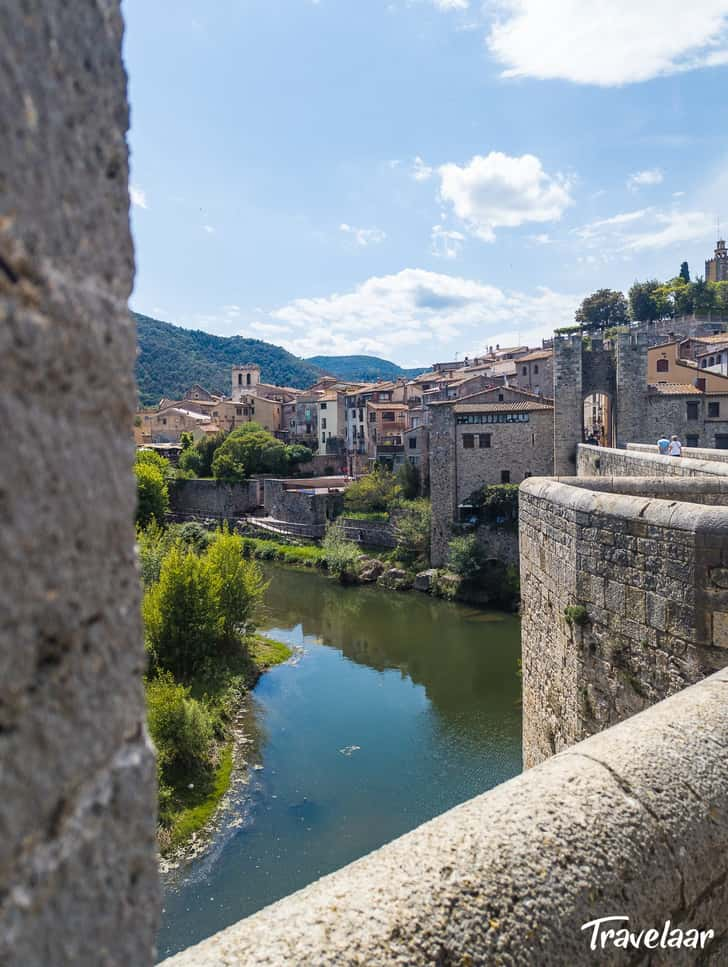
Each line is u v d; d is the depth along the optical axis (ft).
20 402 3.12
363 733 82.53
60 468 3.37
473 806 7.73
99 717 3.63
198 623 94.58
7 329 3.03
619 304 363.76
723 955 8.07
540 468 162.91
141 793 3.93
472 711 88.63
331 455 270.67
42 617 3.23
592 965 6.43
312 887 6.51
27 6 3.23
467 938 5.99
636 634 22.27
